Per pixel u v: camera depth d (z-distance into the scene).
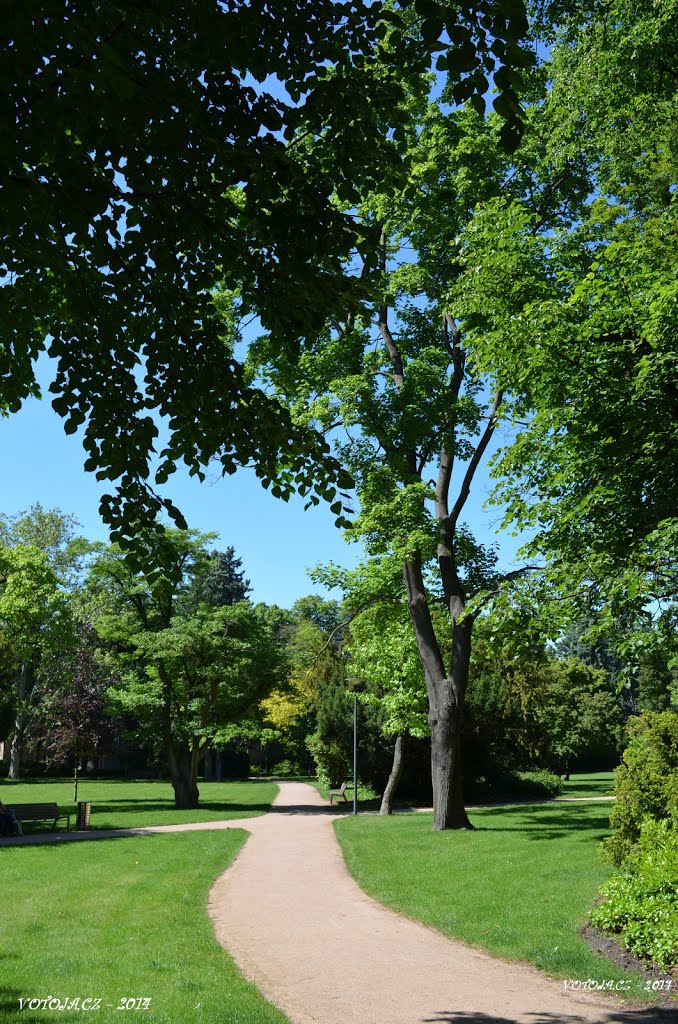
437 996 6.60
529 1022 5.90
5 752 56.31
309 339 6.18
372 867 13.55
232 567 78.88
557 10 17.08
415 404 17.89
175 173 4.89
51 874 13.30
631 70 15.02
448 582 19.50
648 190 14.74
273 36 4.67
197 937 8.62
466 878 11.87
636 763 10.98
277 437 6.44
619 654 9.40
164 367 6.36
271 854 16.11
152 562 7.06
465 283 13.90
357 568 21.66
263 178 4.82
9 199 4.34
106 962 7.54
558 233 14.36
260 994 6.55
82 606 40.25
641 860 8.83
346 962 7.73
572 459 10.09
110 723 37.00
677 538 8.32
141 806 30.72
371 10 4.68
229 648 30.61
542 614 10.57
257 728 32.12
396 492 17.86
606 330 10.09
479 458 19.78
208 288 6.02
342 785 34.12
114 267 5.60
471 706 30.17
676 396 9.29
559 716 44.06
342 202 5.82
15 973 7.14
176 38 4.44
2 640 27.47
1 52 3.74
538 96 17.73
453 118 18.25
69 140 4.59
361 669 23.73
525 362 10.84
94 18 4.09
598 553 9.55
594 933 8.27
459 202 18.02
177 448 6.75
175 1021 5.76
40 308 6.36
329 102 4.80
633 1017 5.97
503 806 27.38
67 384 6.54
